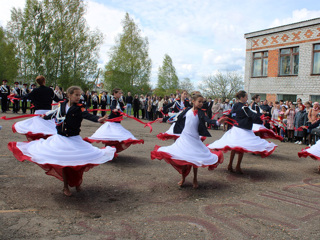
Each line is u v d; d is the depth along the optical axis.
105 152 4.52
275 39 20.03
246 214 3.79
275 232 3.27
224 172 6.16
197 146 4.80
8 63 33.94
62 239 2.90
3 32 36.09
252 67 21.92
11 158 6.22
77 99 4.20
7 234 2.92
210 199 4.36
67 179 4.25
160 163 6.66
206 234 3.16
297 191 4.94
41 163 3.85
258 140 5.97
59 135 4.20
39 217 3.40
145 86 38.75
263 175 6.03
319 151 6.37
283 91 19.69
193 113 4.86
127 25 37.94
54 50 26.88
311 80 17.97
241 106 6.07
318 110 10.55
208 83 41.88
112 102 6.82
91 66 28.17
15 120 13.12
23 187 4.44
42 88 7.14
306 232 3.29
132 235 3.07
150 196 4.39
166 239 3.01
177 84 53.91
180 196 4.45
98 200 4.12
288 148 10.12
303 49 18.34
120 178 5.29
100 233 3.09
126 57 36.97
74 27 27.42
